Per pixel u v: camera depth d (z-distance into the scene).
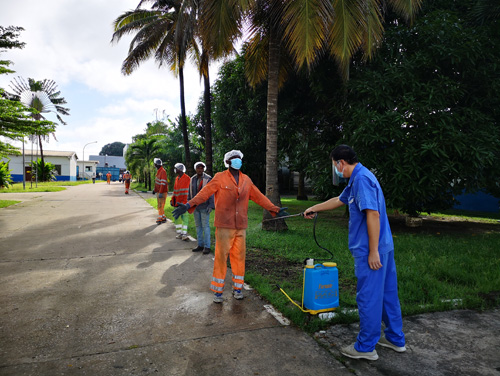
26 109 14.28
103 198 18.94
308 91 11.27
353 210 2.67
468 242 7.29
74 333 2.99
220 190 3.85
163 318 3.34
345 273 4.80
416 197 8.17
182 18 13.82
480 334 3.02
